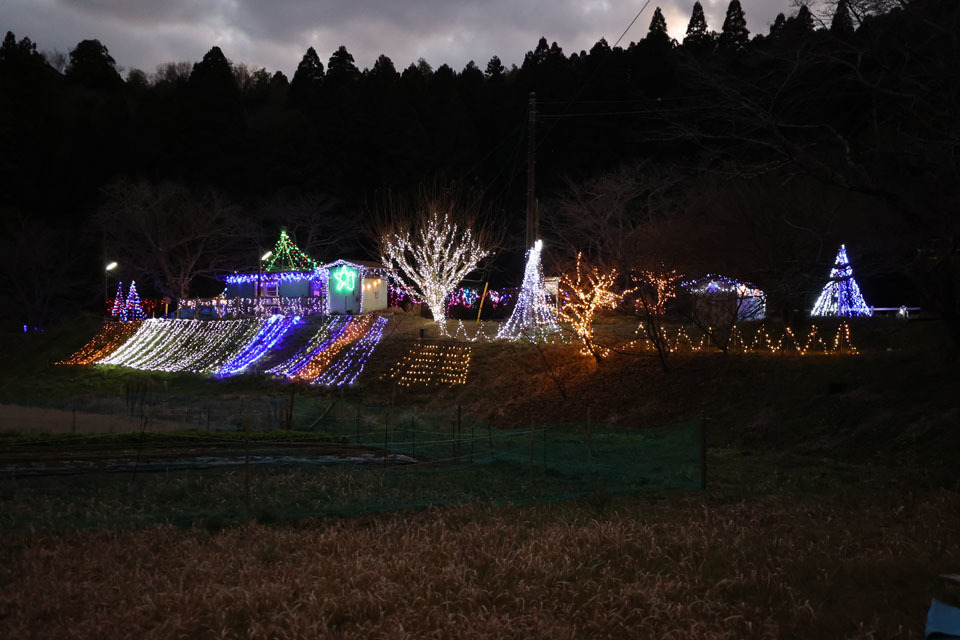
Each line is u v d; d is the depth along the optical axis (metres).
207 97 75.38
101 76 94.81
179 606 6.20
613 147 62.66
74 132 76.25
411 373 32.75
